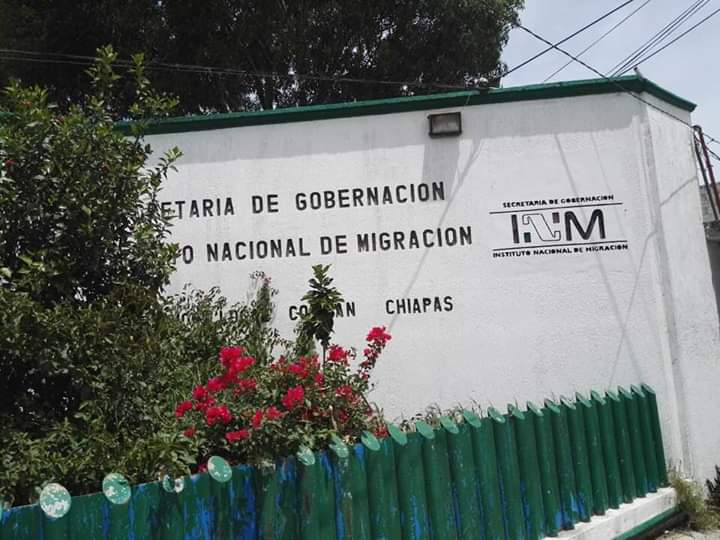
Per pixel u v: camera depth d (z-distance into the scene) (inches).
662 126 335.0
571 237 321.7
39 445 165.0
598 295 318.7
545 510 240.4
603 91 327.0
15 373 181.9
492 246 322.0
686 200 340.5
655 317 316.2
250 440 173.2
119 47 649.6
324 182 327.6
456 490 214.2
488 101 328.2
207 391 186.4
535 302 319.6
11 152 179.6
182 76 645.9
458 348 318.0
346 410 204.1
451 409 313.9
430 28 692.7
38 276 173.0
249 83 681.0
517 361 317.4
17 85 195.3
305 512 179.0
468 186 325.1
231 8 654.5
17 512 133.5
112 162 190.9
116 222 192.4
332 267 323.6
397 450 203.3
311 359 198.8
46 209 183.8
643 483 286.4
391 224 324.5
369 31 692.7
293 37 660.7
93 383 175.8
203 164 329.7
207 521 163.0
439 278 321.4
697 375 322.0
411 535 199.9
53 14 645.3
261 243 326.0
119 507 147.4
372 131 328.8
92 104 197.3
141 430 181.5
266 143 330.0
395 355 319.0
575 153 324.8
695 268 335.6
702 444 317.4
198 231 327.3
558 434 251.0
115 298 187.2
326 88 701.3
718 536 280.7
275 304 321.7
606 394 283.3
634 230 321.1
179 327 248.8
